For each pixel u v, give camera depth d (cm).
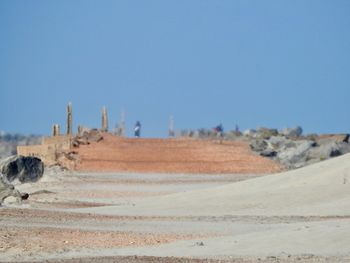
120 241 8369
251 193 12256
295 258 7206
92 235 8725
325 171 12862
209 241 8200
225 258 7225
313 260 7106
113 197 14700
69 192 15300
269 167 19100
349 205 11100
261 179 13088
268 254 7425
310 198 11662
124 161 19550
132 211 11556
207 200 12119
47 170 17850
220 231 9238
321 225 8719
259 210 11194
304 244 7781
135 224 9919
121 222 10081
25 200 12494
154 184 16900
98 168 18875
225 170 19088
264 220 10188
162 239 8544
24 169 16288
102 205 12962
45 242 8125
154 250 7756
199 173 18862
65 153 19550
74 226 9500
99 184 16625
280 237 8081
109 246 8044
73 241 8281
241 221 10162
